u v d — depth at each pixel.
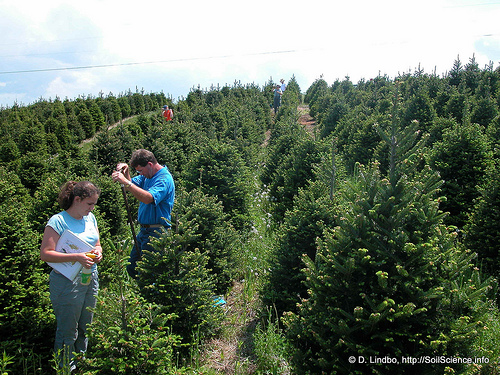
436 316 2.75
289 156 8.39
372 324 2.61
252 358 3.81
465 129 6.16
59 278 3.25
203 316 3.98
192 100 32.03
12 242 3.53
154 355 2.90
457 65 17.36
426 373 2.57
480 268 4.59
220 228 5.32
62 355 3.28
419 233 2.80
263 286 4.61
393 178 2.95
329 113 17.39
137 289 3.83
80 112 25.91
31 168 10.09
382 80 25.47
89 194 3.32
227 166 7.36
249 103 26.31
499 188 4.75
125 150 11.19
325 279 2.89
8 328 3.38
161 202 4.47
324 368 2.81
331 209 4.33
